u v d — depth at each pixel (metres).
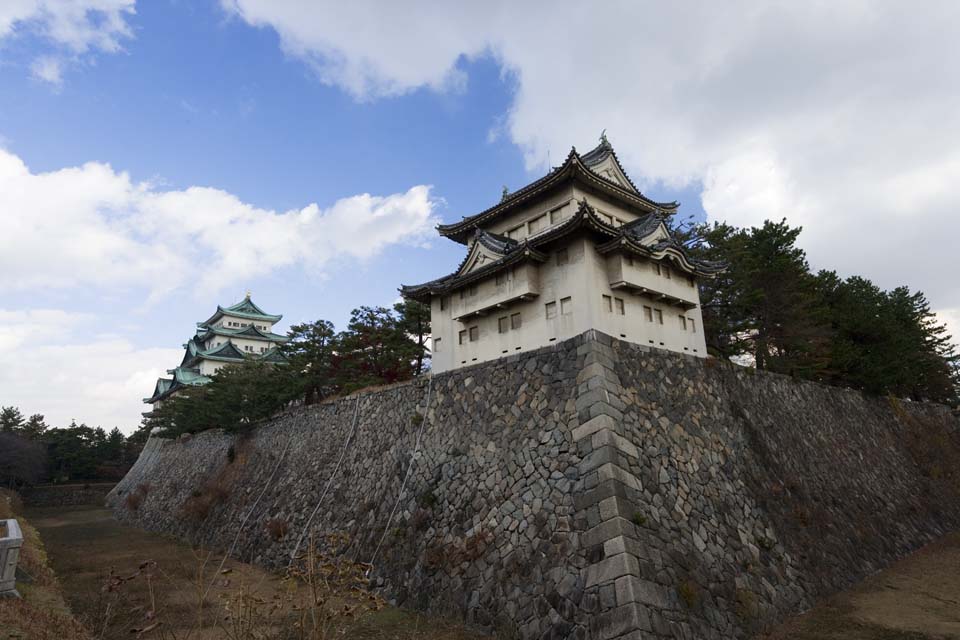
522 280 20.38
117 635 14.76
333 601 15.09
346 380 37.84
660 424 18.22
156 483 49.03
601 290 18.97
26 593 14.40
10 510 36.00
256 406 37.75
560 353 18.73
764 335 32.25
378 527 21.81
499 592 15.88
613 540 13.95
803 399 27.41
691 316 23.06
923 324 43.78
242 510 32.06
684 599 13.80
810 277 33.91
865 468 27.11
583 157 25.72
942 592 18.22
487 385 21.08
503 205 24.88
